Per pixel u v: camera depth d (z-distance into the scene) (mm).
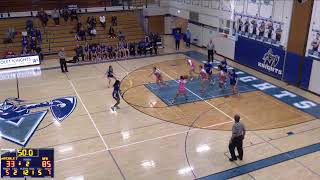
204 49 25844
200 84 17859
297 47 17078
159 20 30641
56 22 26062
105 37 25922
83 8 29547
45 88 17578
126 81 18422
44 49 23922
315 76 16328
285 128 12938
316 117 13898
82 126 13289
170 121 13586
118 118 13938
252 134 12469
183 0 27875
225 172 10156
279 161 10719
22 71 20766
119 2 31109
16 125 13422
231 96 16234
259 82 18250
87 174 10141
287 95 16359
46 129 13062
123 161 10820
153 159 10906
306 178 9859
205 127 13055
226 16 22484
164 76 19141
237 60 22062
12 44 23797
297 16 16781
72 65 21875
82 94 16672
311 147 11555
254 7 19734
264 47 19469
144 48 24062
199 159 10875
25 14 27156
